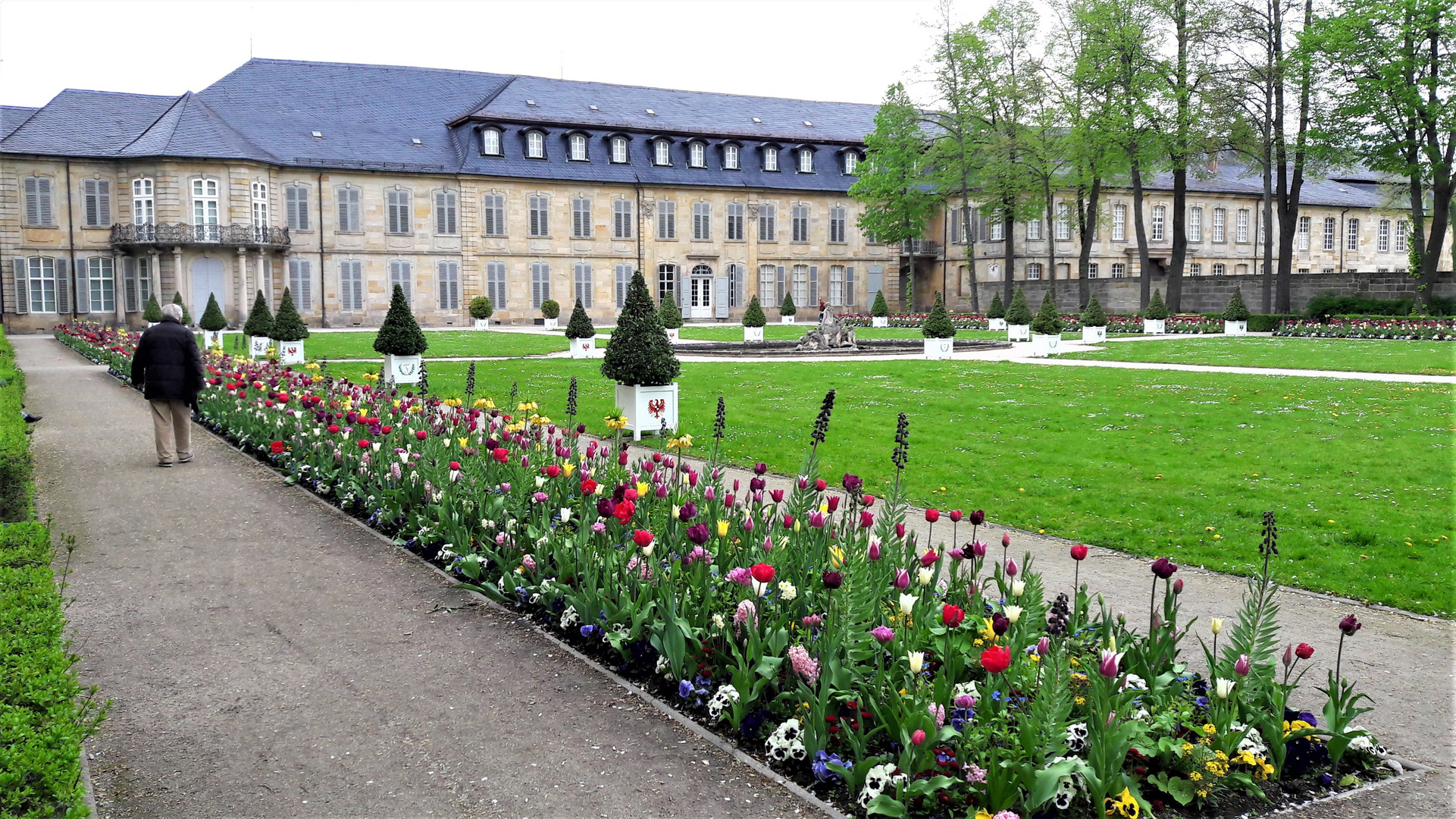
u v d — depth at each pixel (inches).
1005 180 2297.0
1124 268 3031.5
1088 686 220.2
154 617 314.2
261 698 254.7
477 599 330.6
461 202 2454.5
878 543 269.1
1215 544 406.6
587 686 261.6
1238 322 1836.9
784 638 235.1
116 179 2159.2
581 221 2588.6
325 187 2315.5
